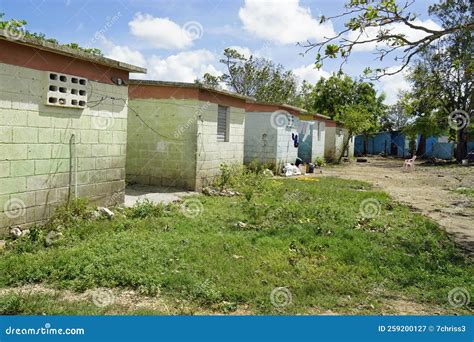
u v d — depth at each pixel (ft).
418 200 40.57
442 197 42.63
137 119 40.93
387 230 25.93
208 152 41.52
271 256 19.45
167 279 16.08
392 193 45.19
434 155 112.27
